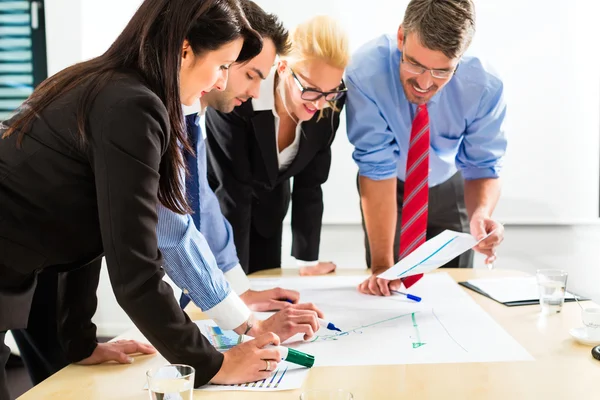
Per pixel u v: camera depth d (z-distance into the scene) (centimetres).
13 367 305
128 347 135
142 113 103
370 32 332
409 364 124
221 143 197
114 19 342
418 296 167
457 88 199
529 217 343
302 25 182
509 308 158
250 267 220
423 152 180
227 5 114
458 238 153
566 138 338
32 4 344
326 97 184
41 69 349
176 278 131
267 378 118
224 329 136
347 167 342
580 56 332
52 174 108
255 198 211
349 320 151
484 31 334
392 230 201
